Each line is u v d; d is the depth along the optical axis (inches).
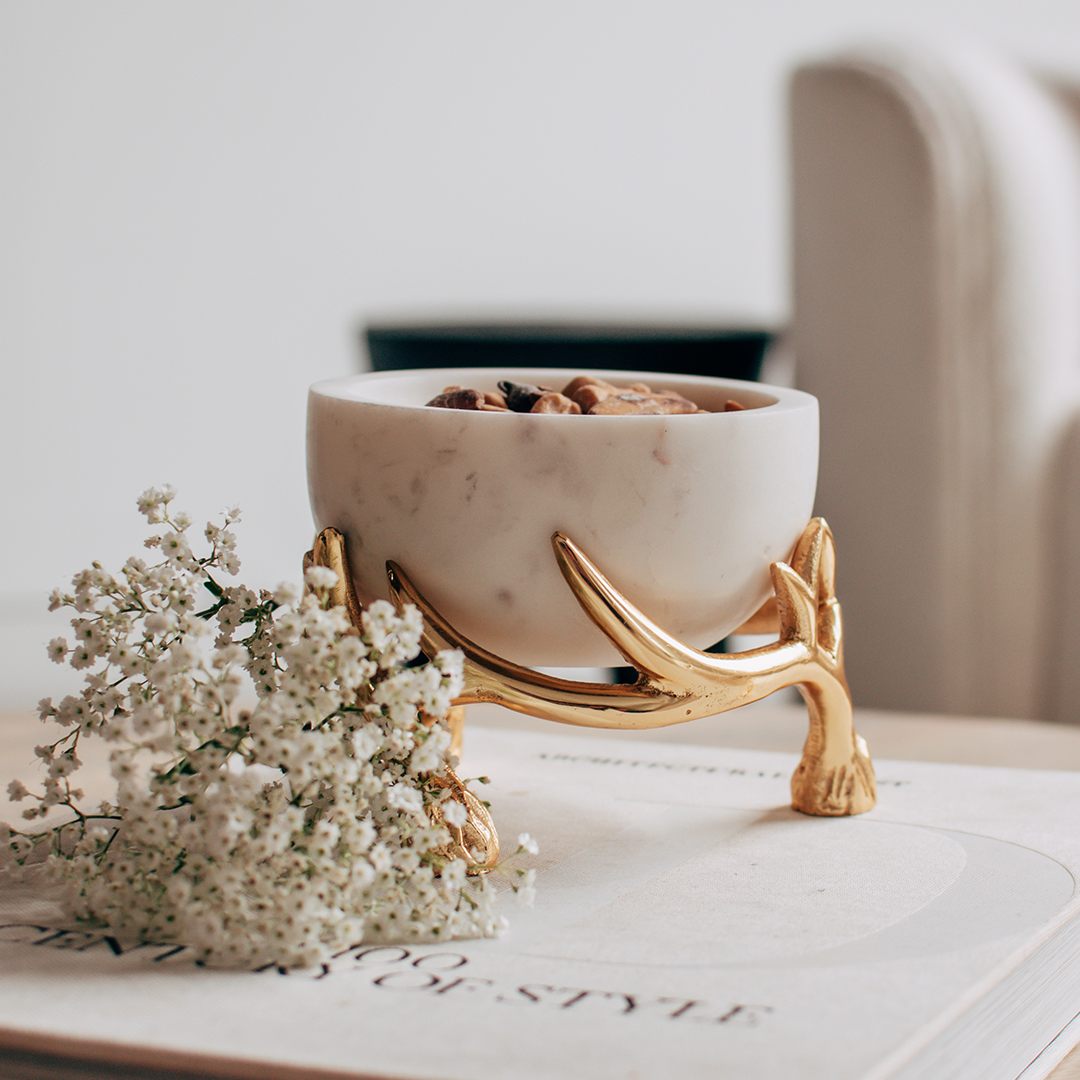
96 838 19.4
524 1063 17.1
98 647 20.1
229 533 20.8
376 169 79.6
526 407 21.9
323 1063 17.0
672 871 21.1
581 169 84.9
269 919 18.6
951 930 19.5
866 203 38.0
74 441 72.7
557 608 20.6
